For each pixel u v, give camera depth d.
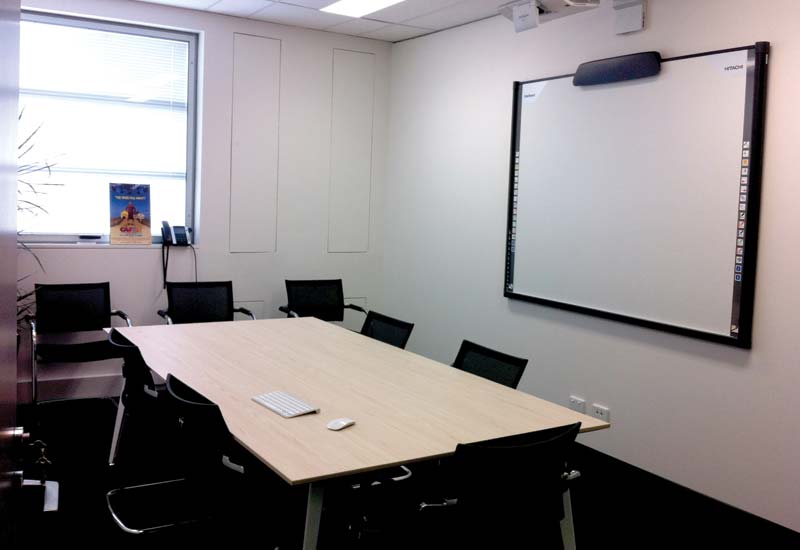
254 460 2.64
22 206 4.93
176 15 5.22
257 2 4.96
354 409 2.76
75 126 5.11
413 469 3.04
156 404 3.20
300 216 5.89
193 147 5.55
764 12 3.31
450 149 5.47
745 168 3.38
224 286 5.21
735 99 3.42
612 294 4.11
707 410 3.61
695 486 3.68
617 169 4.06
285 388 3.00
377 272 6.29
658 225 3.83
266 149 5.68
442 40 5.52
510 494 2.19
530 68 4.69
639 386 3.98
